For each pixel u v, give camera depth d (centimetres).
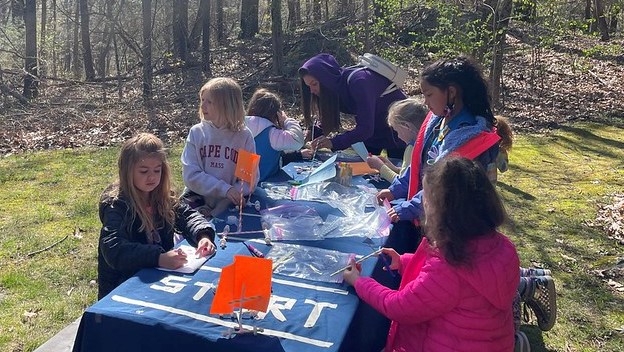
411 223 356
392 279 296
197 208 361
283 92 1316
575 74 1468
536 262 525
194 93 1341
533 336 411
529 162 856
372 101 471
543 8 1173
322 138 478
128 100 1329
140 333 228
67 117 1162
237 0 2908
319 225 328
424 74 322
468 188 232
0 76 1303
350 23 1555
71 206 677
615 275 500
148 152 295
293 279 266
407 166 403
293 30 1653
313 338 223
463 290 233
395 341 263
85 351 235
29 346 402
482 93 321
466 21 1111
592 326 425
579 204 677
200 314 235
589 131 1045
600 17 1873
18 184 763
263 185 404
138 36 2012
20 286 486
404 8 1430
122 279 297
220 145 373
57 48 2103
